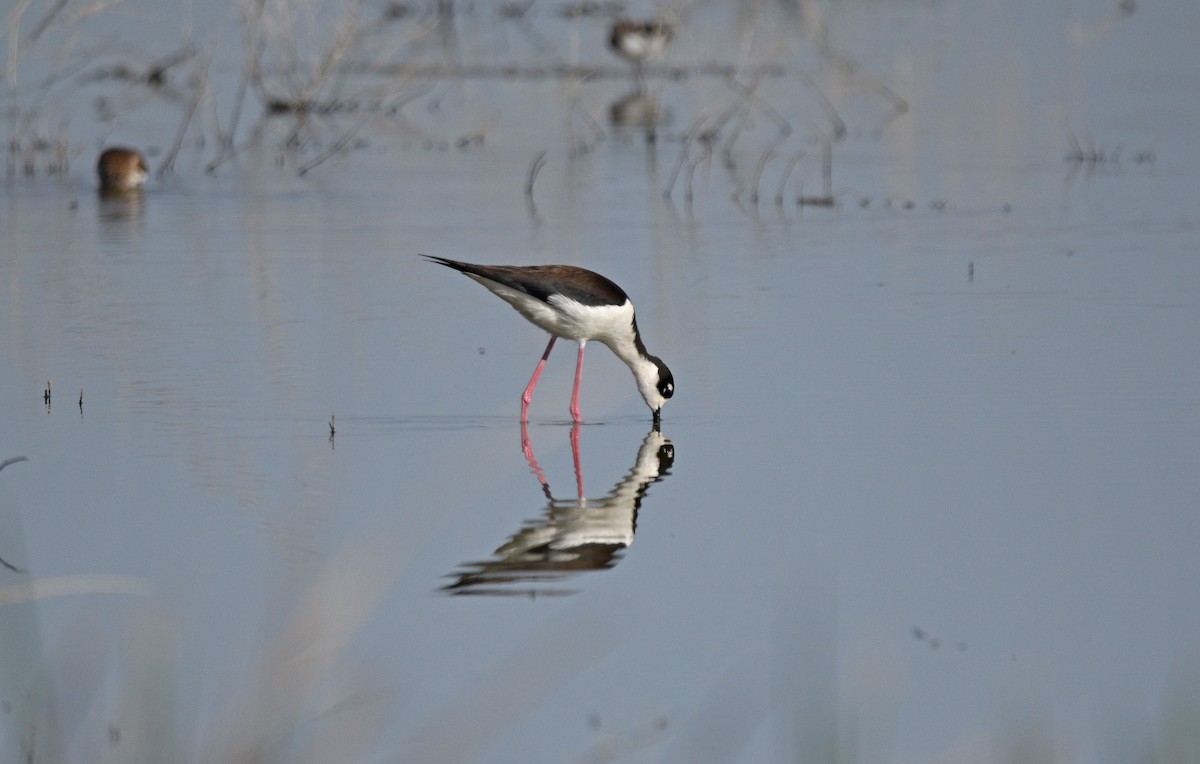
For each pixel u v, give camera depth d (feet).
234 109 90.84
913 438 36.99
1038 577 29.53
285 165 76.64
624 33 95.35
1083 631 27.40
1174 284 50.75
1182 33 108.06
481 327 47.73
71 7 96.22
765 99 93.15
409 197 68.08
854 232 60.08
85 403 39.37
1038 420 37.96
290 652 19.65
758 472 35.17
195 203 67.21
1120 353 43.29
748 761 23.77
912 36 110.93
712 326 46.75
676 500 33.55
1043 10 119.65
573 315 39.17
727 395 40.60
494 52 109.91
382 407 39.78
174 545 30.45
